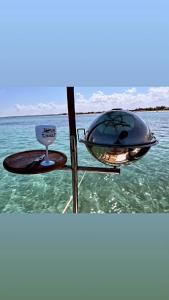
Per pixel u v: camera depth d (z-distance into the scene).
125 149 1.12
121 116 1.17
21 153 1.47
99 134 1.16
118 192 3.76
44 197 3.57
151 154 4.54
